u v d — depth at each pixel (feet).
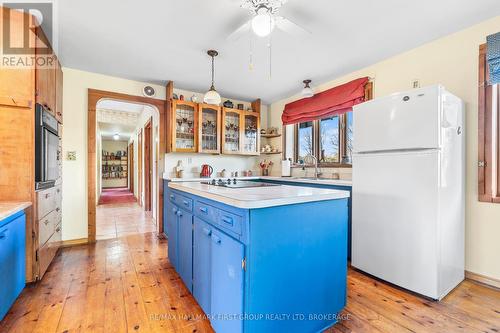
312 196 4.57
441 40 7.52
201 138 12.05
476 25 6.82
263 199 4.00
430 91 5.98
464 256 7.09
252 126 14.10
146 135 17.90
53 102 8.00
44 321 5.10
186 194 6.55
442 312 5.49
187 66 9.64
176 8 6.10
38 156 6.43
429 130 5.98
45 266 7.16
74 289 6.43
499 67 6.27
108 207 19.35
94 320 5.16
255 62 9.24
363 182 7.39
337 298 5.18
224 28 6.99
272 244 4.06
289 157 14.02
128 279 7.06
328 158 11.82
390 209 6.68
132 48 8.20
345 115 10.87
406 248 6.34
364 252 7.35
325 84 11.41
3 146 6.09
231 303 4.09
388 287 6.67
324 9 6.12
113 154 38.81
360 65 9.49
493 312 5.48
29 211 6.33
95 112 10.37
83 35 7.36
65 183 9.84
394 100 6.64
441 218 5.94
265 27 5.32
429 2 5.86
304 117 12.46
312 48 8.14
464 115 7.05
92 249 9.61
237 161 14.64
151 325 5.03
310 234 4.63
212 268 4.84
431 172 5.93
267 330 4.01
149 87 11.52
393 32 7.21
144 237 11.37
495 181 6.68
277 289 4.14
